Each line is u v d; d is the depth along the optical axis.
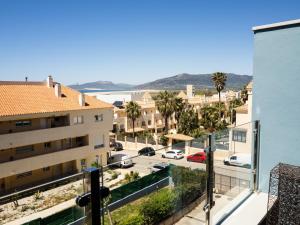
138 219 4.08
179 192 4.41
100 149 33.69
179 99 51.69
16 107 27.20
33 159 26.69
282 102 5.07
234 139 4.76
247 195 5.23
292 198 4.21
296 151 4.99
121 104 66.69
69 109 30.28
